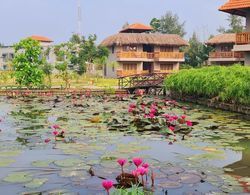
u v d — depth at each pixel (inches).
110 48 1675.7
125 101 585.0
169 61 1614.2
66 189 152.4
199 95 572.1
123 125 320.2
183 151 226.2
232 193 148.7
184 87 609.6
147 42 1569.9
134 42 1552.7
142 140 259.8
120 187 151.2
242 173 177.9
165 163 194.5
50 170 179.0
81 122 344.5
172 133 283.4
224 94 462.9
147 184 158.1
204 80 531.2
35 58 823.1
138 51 1596.9
